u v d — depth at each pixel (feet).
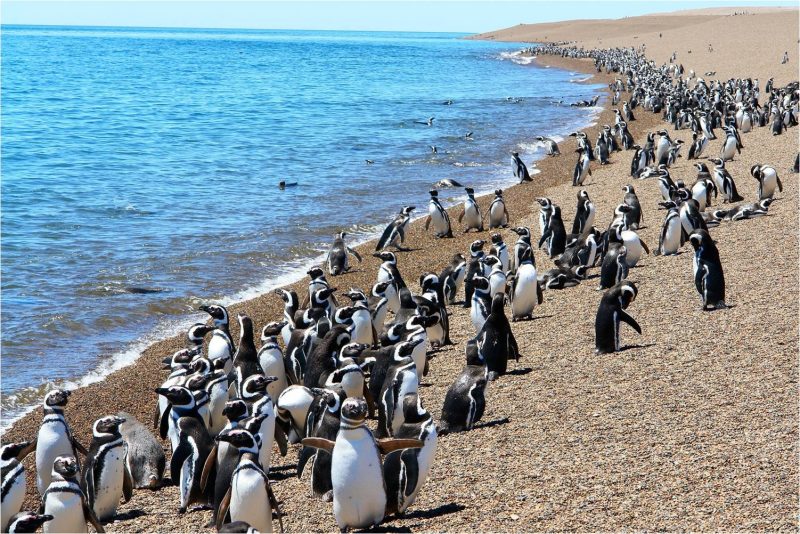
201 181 118.01
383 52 610.24
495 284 52.54
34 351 54.95
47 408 33.58
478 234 85.97
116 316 61.72
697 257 49.96
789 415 34.12
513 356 43.60
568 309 55.01
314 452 32.53
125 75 338.95
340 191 110.01
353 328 45.88
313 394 36.09
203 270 73.41
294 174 123.54
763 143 125.18
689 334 45.75
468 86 296.30
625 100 235.20
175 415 33.50
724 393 37.17
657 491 29.04
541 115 201.05
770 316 47.11
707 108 162.40
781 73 246.27
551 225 71.36
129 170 127.03
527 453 33.22
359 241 84.33
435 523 28.07
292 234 86.63
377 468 27.14
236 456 28.50
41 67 377.30
